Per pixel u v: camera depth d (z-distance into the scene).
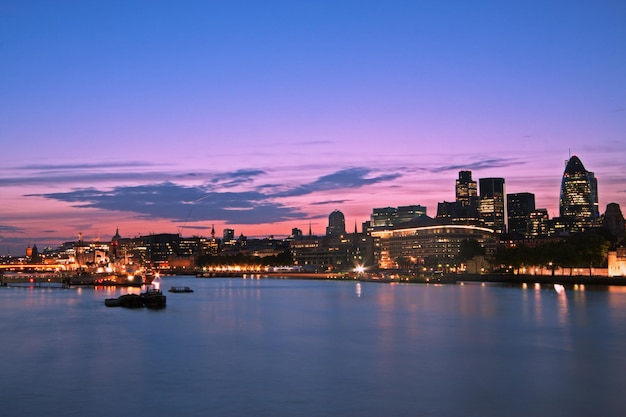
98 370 86.25
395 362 91.12
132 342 112.56
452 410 65.75
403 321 146.62
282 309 187.88
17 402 69.75
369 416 63.84
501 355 96.38
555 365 88.12
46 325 141.88
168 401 69.62
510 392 72.81
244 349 103.69
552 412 64.88
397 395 71.62
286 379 79.94
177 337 119.19
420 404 67.88
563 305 187.12
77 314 170.50
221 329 132.12
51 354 99.75
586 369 85.38
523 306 185.62
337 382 78.19
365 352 99.88
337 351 101.12
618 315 155.12
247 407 67.12
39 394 73.06
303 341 112.88
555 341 110.25
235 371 85.00
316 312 175.25
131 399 70.62
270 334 123.31
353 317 158.38
